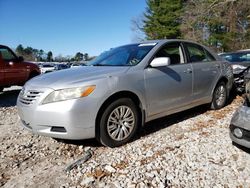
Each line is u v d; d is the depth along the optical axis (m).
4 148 4.21
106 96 3.78
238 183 2.92
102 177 3.17
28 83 4.16
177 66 4.84
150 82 4.32
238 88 7.08
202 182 2.97
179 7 40.59
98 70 4.15
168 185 2.94
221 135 4.24
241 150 3.67
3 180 3.26
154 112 4.45
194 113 5.64
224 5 23.42
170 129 4.68
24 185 3.12
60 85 3.68
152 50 4.59
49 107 3.63
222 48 32.34
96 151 3.90
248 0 23.36
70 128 3.58
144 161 3.49
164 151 3.76
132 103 4.11
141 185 2.95
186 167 3.29
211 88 5.59
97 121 3.80
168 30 41.00
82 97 3.62
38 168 3.52
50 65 32.31
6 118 6.09
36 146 4.23
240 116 3.40
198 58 5.44
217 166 3.29
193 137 4.22
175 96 4.75
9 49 9.21
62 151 4.00
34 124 3.76
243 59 8.38
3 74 8.78
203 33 29.48
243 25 29.39
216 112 5.65
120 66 4.34
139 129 4.36
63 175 3.29
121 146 4.03
